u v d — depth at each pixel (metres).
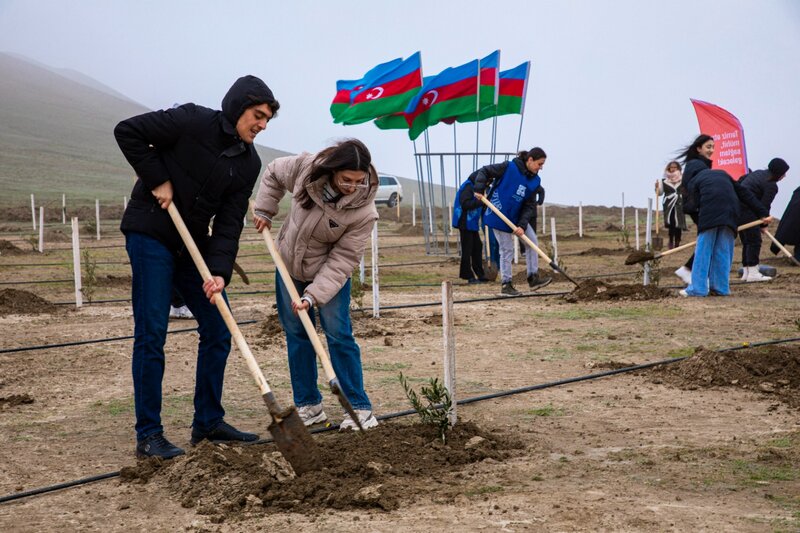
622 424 5.75
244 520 4.05
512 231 12.67
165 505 4.35
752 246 14.35
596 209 56.09
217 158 5.11
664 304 11.52
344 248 5.41
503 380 7.22
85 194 60.16
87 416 6.26
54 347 9.01
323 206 5.30
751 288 13.28
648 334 9.27
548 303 12.02
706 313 10.65
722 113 17.91
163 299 5.11
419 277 16.72
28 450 5.42
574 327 9.87
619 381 7.11
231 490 4.37
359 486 4.38
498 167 12.49
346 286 5.54
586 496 4.23
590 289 12.37
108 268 19.20
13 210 44.25
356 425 5.35
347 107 22.67
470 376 7.39
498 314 11.02
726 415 5.95
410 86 21.23
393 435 5.17
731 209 11.98
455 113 21.06
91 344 9.23
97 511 4.30
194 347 8.99
